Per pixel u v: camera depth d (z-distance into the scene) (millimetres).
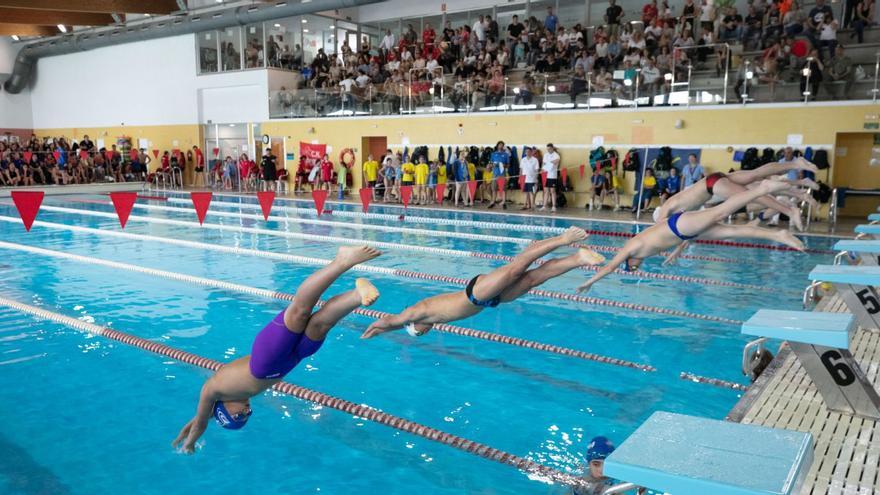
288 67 21891
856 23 13055
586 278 7922
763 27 13570
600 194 15102
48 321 6148
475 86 17062
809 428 3322
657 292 7172
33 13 19203
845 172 13672
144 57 24078
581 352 5250
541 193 16234
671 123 14398
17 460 3543
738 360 5012
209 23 21266
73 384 4617
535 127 16281
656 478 1900
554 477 3357
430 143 18125
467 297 3117
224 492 3234
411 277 8062
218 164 22562
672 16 16188
